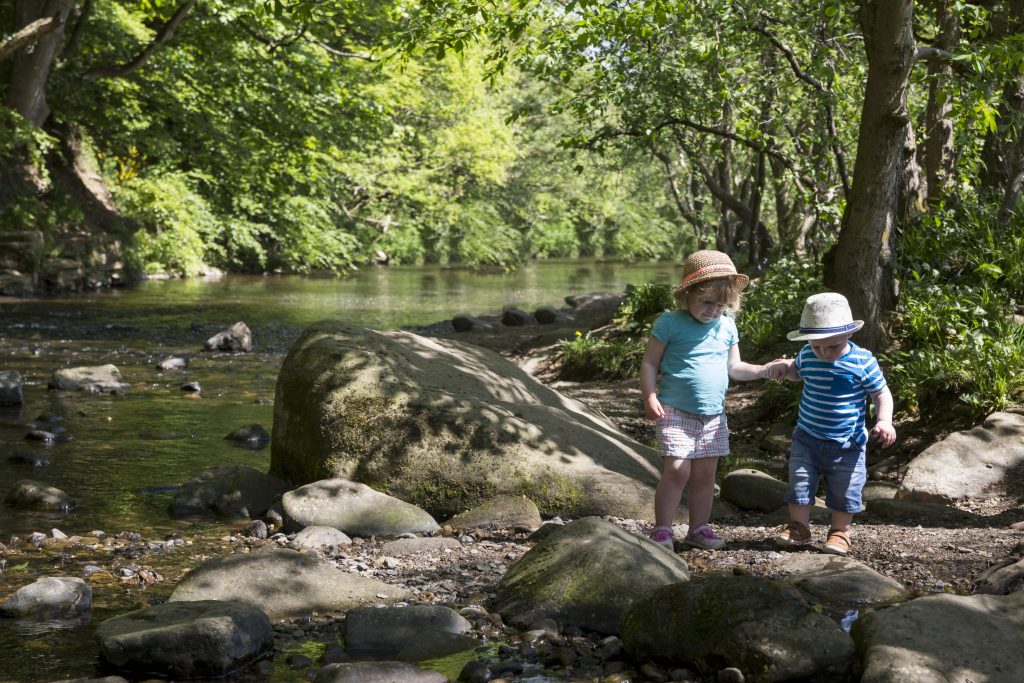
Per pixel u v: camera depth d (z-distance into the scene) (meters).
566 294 31.55
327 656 3.87
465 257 49.88
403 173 47.31
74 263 26.19
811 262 13.75
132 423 9.48
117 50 25.53
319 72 24.86
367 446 6.43
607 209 63.94
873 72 8.16
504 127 49.00
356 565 5.01
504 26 11.19
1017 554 4.68
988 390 7.41
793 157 16.41
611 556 4.31
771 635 3.55
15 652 3.89
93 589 4.69
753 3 11.92
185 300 25.00
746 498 6.37
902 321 9.18
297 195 38.91
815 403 5.19
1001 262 10.05
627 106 15.54
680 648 3.68
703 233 32.00
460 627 4.12
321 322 7.23
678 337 5.25
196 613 3.95
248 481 6.50
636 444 7.20
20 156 27.00
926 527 5.70
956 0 9.70
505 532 5.81
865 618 3.65
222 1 22.27
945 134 12.55
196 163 36.12
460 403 6.59
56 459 7.81
